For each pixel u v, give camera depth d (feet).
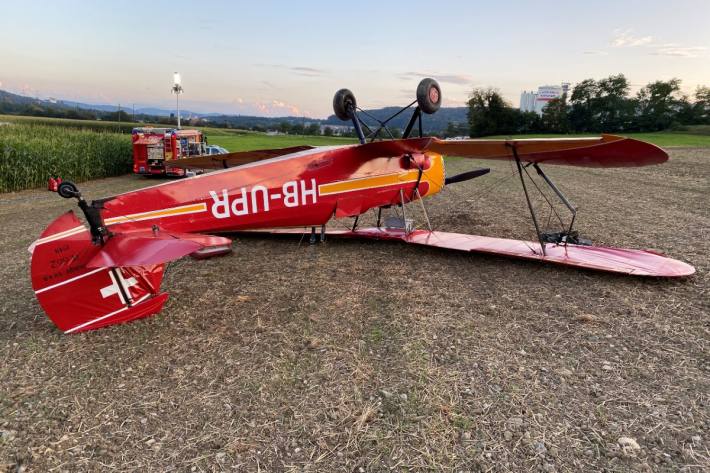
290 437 7.83
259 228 15.78
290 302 14.25
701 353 10.28
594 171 59.16
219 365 10.33
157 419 8.36
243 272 17.46
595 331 11.57
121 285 12.07
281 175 15.61
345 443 7.64
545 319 12.41
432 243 19.65
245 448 7.55
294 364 10.33
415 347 10.96
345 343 11.32
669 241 20.99
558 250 17.98
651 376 9.39
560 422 7.98
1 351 11.00
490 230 24.34
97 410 8.64
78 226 11.30
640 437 7.54
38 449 7.55
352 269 17.65
